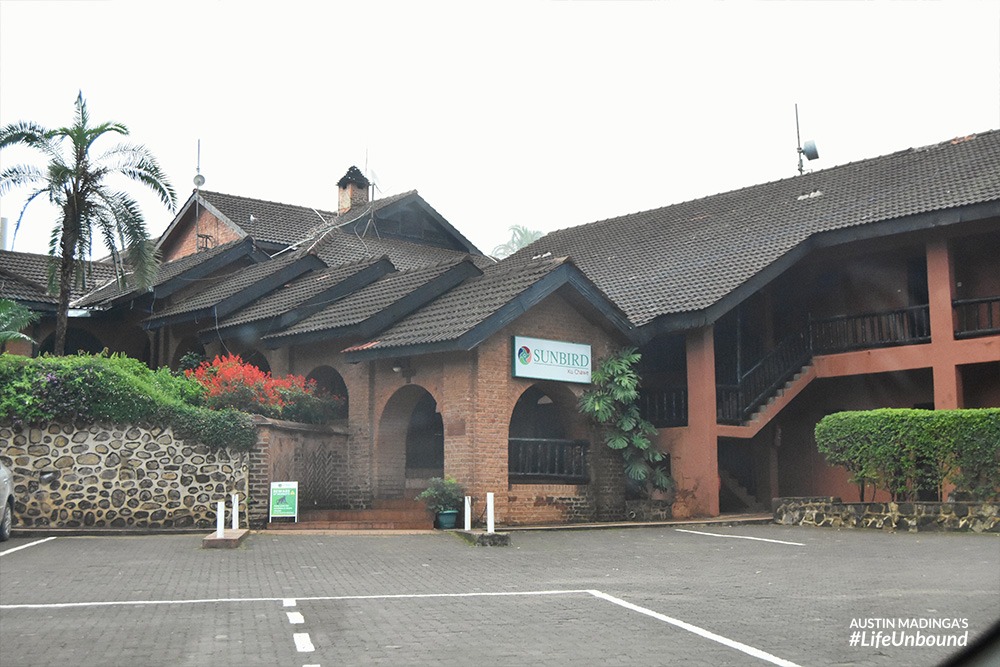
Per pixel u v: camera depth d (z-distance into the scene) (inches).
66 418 700.0
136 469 708.0
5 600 417.1
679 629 355.3
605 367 860.0
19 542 629.6
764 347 1024.9
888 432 764.6
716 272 950.4
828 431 802.8
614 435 860.6
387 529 743.7
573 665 300.0
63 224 913.5
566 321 847.1
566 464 840.3
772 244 967.6
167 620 372.8
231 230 1339.8
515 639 337.7
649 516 844.6
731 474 1047.6
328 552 597.3
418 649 322.3
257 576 494.3
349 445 868.6
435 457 949.8
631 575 506.9
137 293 1153.4
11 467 690.2
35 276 1230.3
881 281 1007.0
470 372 776.3
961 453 732.7
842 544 654.5
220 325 1021.8
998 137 1016.9
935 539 674.8
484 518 764.0
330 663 303.1
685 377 989.2
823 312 1042.1
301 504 810.8
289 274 1096.2
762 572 517.0
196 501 717.3
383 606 404.8
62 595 430.3
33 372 701.9
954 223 884.0
